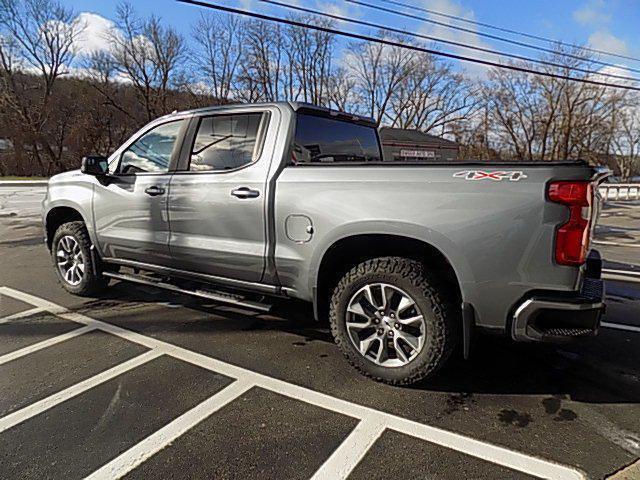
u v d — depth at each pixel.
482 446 2.00
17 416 2.21
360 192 2.47
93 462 1.87
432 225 2.27
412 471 1.82
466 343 2.28
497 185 2.15
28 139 35.72
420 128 42.84
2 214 11.90
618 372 2.77
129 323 3.56
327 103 42.09
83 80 36.72
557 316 2.14
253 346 3.12
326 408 2.31
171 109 37.28
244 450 1.96
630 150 43.16
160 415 2.23
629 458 1.92
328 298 2.88
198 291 3.36
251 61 39.16
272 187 2.77
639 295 4.61
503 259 2.14
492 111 37.34
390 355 2.57
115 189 3.65
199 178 3.12
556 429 2.14
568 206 2.04
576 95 31.75
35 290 4.49
